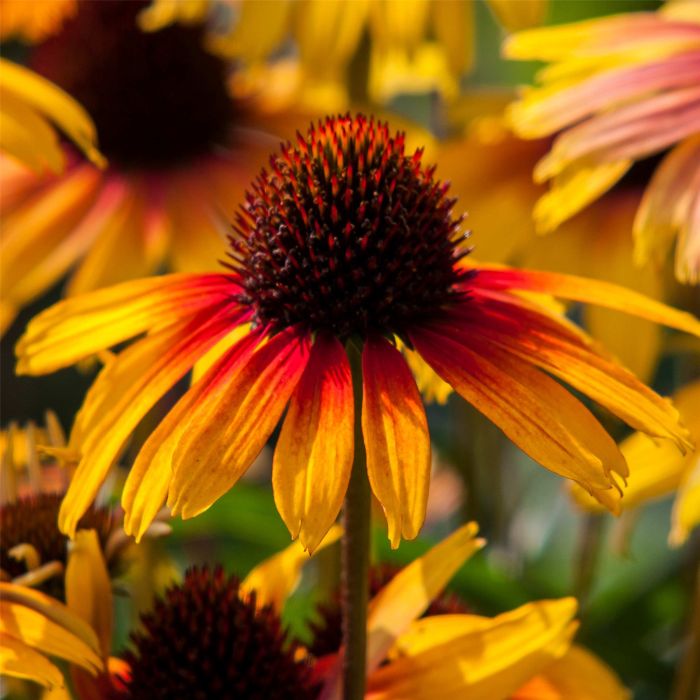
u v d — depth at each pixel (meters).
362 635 0.47
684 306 0.62
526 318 0.48
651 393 0.47
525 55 0.58
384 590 0.50
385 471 0.45
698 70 0.55
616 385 0.47
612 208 0.62
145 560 0.57
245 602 0.50
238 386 0.46
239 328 0.49
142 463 0.46
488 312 0.48
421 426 0.46
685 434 0.46
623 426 0.62
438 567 0.50
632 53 0.57
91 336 0.48
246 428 0.46
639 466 0.57
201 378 0.47
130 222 0.63
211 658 0.49
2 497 0.51
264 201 0.49
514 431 0.46
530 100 0.57
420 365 0.50
